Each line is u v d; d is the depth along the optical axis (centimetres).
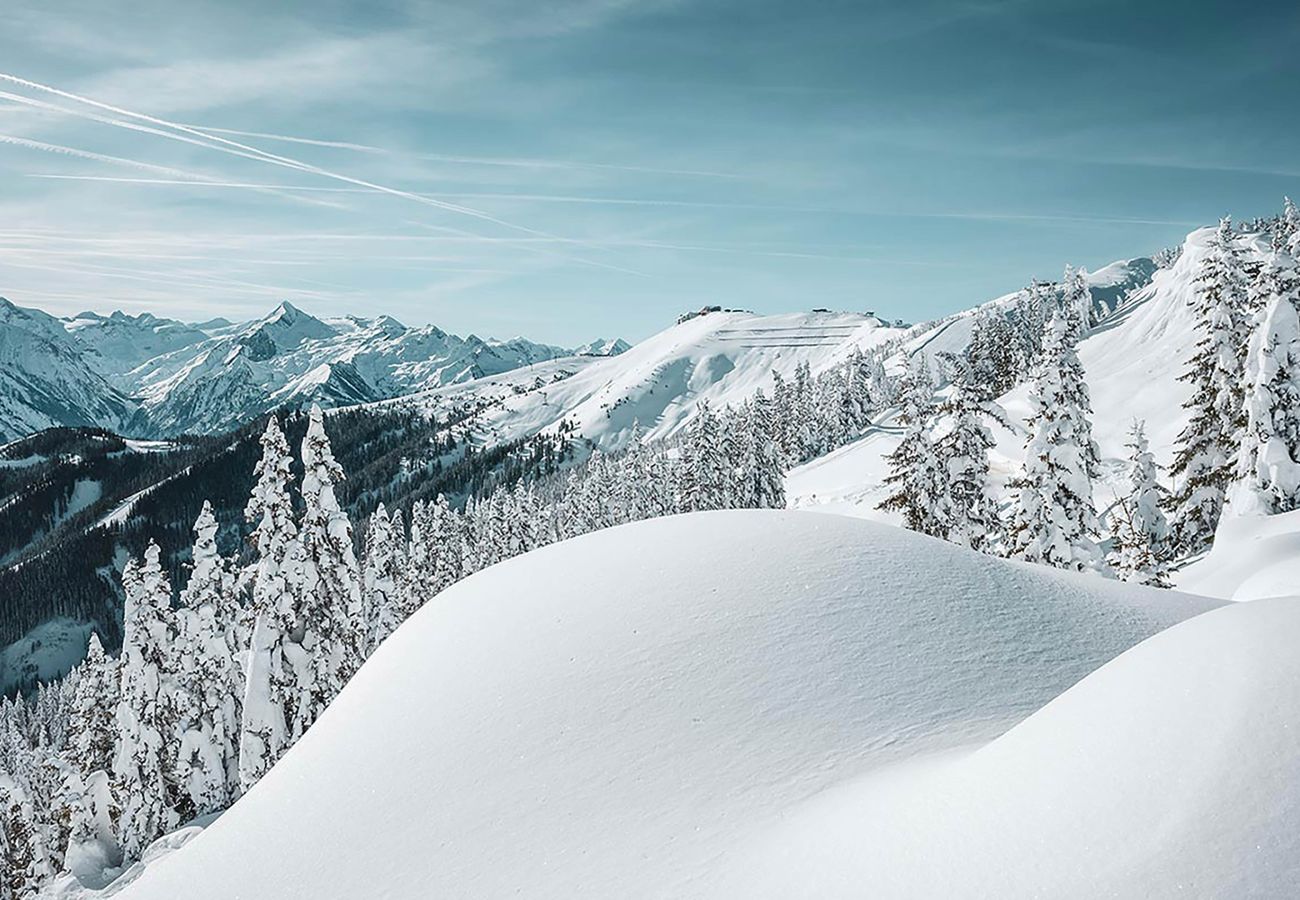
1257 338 2286
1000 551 2552
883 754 539
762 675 648
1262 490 2191
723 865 439
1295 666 321
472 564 5188
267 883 561
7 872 2645
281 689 2217
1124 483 4534
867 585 771
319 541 2277
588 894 451
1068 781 339
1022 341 9256
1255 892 261
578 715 639
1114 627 762
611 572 855
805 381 11531
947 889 328
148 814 2467
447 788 599
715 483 5241
